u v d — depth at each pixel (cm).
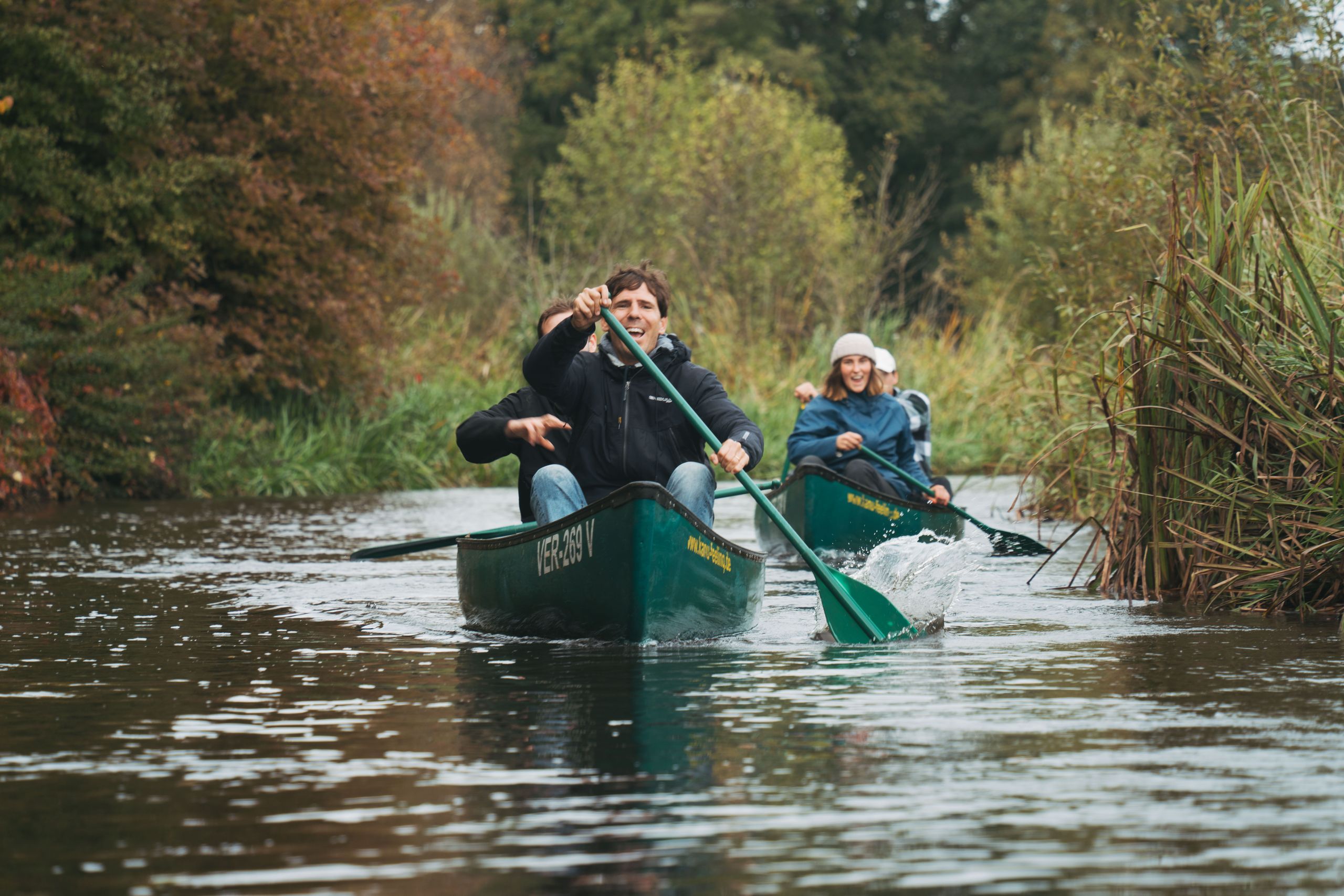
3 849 530
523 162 7869
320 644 1032
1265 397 1220
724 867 506
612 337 1191
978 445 3788
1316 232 1373
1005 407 2372
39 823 563
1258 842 529
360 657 970
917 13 8944
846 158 7669
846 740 693
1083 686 834
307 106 3328
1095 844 529
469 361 4072
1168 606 1214
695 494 1098
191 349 3078
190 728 735
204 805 586
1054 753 664
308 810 579
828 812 571
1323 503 1192
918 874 498
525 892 482
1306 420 1199
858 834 542
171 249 3134
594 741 697
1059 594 1302
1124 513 1337
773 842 534
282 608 1236
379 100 3494
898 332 4456
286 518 2402
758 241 4697
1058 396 1500
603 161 5519
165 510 2598
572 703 792
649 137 5488
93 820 566
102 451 2927
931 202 8106
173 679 880
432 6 6925
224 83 3338
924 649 991
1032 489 2341
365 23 3541
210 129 3281
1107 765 642
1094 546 1353
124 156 3109
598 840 536
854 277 4647
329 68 3316
